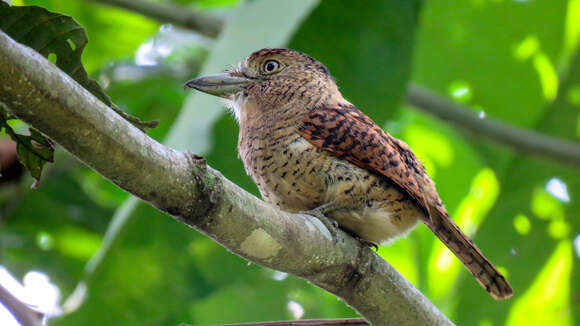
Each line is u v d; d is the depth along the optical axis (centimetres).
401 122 1565
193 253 1049
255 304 1416
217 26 1252
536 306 1417
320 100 944
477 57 1538
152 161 553
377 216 863
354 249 713
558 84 1450
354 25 1004
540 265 1381
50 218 1370
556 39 1499
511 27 1488
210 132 943
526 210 1397
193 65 1397
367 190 859
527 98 1565
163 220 981
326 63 1023
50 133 518
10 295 479
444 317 756
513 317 1410
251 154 908
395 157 868
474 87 1578
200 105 927
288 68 983
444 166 1611
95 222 1394
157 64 1382
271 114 916
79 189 1388
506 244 1388
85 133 521
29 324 475
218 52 928
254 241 632
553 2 1451
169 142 897
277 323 678
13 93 492
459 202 1619
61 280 1363
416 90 1334
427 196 898
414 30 1030
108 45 1398
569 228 1391
